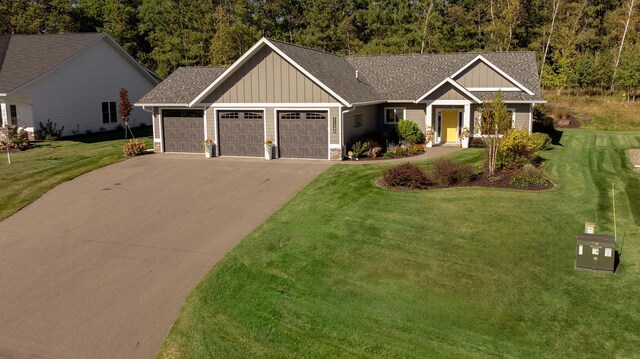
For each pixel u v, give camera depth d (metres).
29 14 55.12
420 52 53.28
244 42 50.22
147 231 15.16
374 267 12.27
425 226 14.70
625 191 18.53
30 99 30.89
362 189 18.44
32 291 11.79
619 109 42.50
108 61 36.16
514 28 53.53
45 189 19.86
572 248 13.20
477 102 27.17
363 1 61.84
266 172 21.59
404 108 29.64
